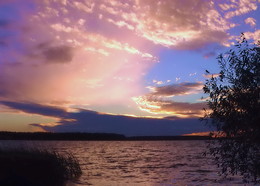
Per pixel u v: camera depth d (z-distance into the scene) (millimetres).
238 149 7223
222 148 7477
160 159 46469
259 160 7105
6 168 14266
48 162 16250
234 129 7262
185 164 36375
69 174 18406
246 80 7105
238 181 19031
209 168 30875
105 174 23719
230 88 7449
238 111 7277
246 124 7039
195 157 52281
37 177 14930
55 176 16078
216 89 7543
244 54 7336
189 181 20531
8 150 16672
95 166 31188
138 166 33000
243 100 7094
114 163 36719
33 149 17406
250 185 15680
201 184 18922
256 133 6965
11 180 13812
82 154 53750
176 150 90750
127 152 75188
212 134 7723
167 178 22297
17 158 15070
